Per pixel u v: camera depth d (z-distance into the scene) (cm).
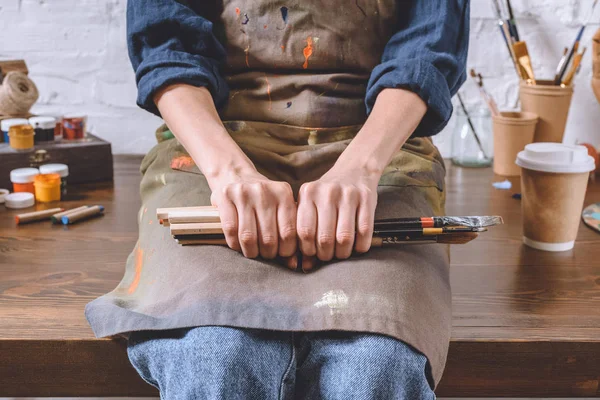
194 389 81
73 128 183
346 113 116
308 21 117
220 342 82
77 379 103
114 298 98
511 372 105
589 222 151
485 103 202
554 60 197
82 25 195
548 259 134
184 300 89
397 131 102
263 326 84
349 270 92
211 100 108
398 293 89
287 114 116
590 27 194
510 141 185
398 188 111
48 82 199
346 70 120
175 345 85
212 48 115
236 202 91
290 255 93
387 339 84
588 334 105
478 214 158
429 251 103
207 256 95
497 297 118
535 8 193
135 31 113
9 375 103
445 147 207
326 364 86
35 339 101
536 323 109
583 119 202
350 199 91
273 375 84
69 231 148
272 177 111
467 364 104
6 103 181
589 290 121
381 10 119
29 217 152
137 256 108
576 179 132
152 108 111
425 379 85
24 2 193
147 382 97
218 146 99
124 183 181
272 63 118
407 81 105
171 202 107
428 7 116
